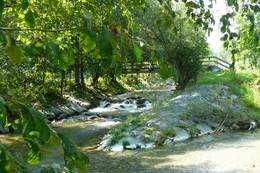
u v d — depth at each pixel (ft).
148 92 126.93
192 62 90.12
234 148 48.34
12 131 52.31
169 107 66.13
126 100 102.37
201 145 50.70
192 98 71.15
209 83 87.71
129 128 55.67
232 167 40.40
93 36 5.35
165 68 6.16
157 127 55.77
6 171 4.39
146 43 6.10
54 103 82.28
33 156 5.28
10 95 5.48
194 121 60.59
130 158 45.47
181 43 88.07
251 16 11.12
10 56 5.27
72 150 5.46
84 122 72.02
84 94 107.76
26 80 41.11
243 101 72.54
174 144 51.72
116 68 6.09
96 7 14.03
